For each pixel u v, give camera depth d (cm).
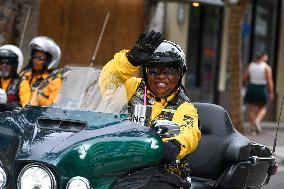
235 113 3375
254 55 4522
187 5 4228
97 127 1025
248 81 3844
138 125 1042
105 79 1122
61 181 967
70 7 1938
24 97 1725
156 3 3872
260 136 3725
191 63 4334
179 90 1195
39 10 2270
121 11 1688
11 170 995
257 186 1534
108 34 1453
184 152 1093
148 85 1186
